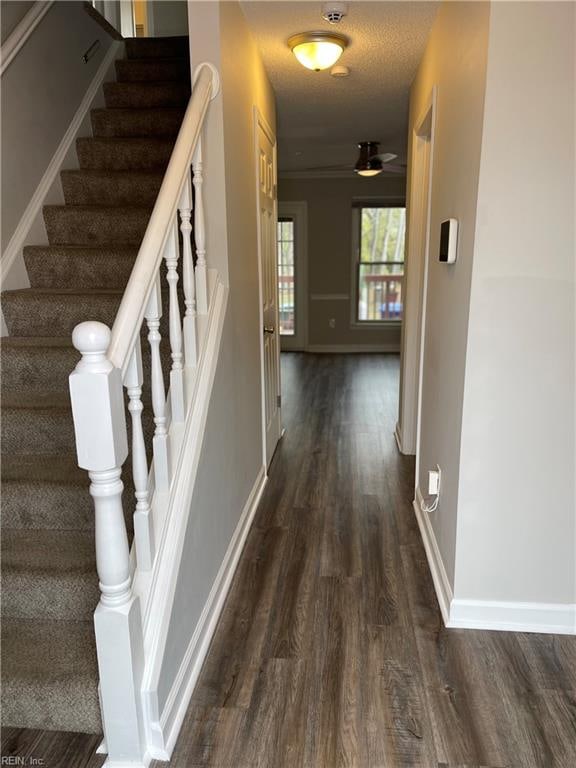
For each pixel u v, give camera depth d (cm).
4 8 244
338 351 817
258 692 175
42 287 263
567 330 178
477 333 181
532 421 186
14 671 155
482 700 171
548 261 174
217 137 215
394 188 756
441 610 215
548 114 164
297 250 790
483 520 196
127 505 185
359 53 289
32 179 267
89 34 320
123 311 136
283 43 280
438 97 244
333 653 193
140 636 145
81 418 121
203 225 202
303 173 755
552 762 150
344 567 248
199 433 186
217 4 205
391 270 791
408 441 390
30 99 263
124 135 322
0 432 206
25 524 191
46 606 172
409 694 174
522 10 158
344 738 158
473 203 177
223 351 221
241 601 224
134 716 143
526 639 198
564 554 196
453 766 149
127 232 274
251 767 149
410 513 301
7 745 154
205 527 198
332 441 421
